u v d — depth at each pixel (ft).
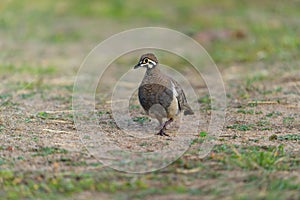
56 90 49.26
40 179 27.68
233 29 74.54
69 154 31.27
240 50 65.51
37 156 30.91
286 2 88.33
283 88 48.29
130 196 25.88
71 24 85.40
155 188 26.66
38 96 46.55
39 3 95.81
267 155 30.17
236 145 32.78
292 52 60.54
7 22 82.53
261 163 29.37
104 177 27.94
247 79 51.01
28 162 29.96
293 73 53.06
